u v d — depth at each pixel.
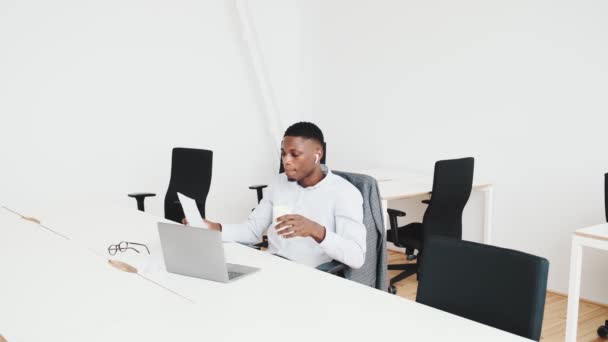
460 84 4.12
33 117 3.83
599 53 3.31
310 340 1.19
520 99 3.75
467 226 4.18
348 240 1.91
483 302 1.39
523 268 1.32
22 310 1.38
